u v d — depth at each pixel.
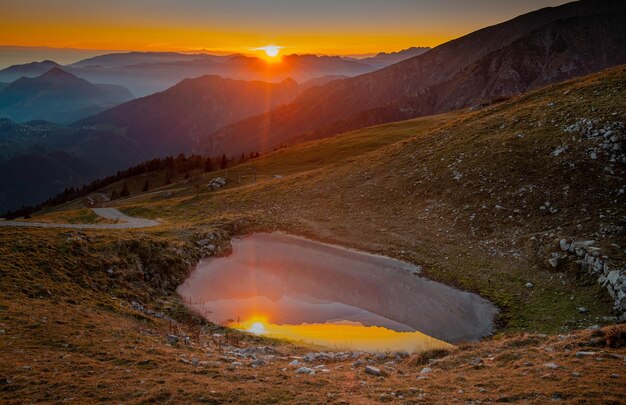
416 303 36.12
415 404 13.41
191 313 33.97
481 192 50.75
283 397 14.20
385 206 58.81
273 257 50.59
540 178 47.34
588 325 27.41
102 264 35.66
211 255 51.34
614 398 12.44
